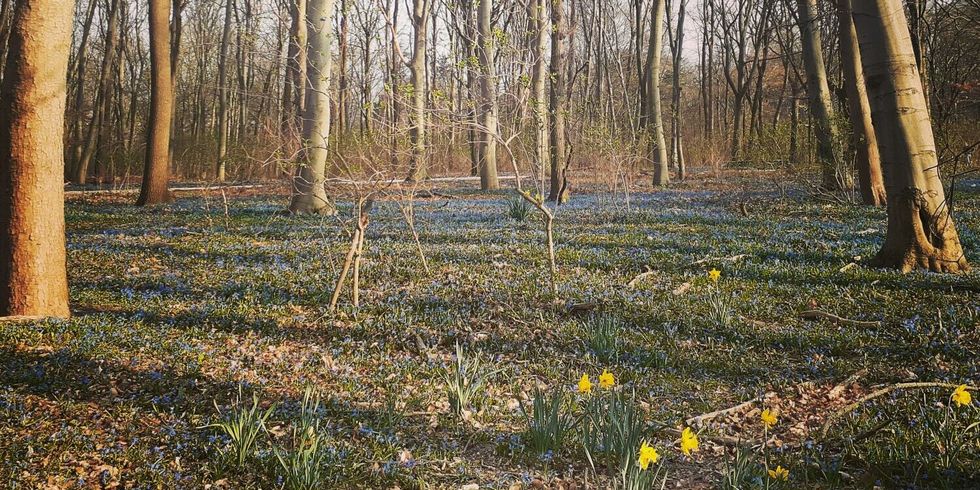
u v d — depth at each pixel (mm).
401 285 9742
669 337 7504
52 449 4578
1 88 7461
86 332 6910
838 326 7812
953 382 5926
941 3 19188
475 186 30844
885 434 5008
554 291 9156
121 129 41812
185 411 5266
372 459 4648
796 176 21359
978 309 7824
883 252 10250
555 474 4594
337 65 24484
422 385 6133
